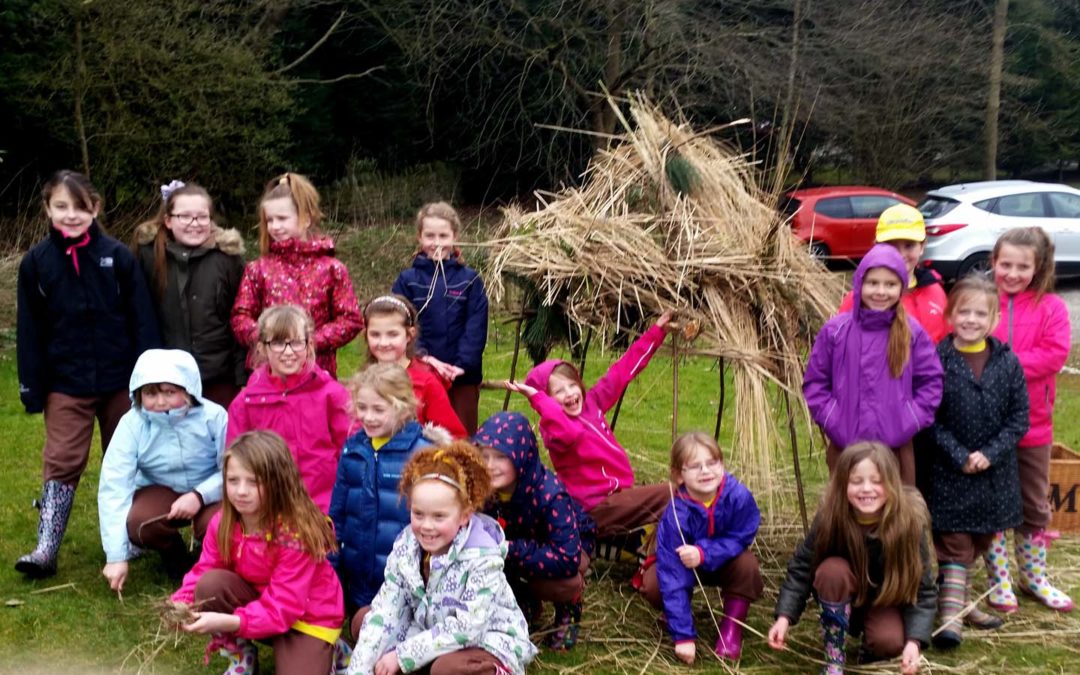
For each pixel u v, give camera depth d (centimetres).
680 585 389
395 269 1268
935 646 399
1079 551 501
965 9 2038
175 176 1462
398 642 339
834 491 370
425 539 328
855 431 407
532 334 485
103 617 407
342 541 383
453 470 330
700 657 391
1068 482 518
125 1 1345
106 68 1359
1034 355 440
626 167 478
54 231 443
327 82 1747
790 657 394
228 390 490
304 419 418
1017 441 416
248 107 1495
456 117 1958
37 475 586
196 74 1437
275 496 339
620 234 448
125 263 454
